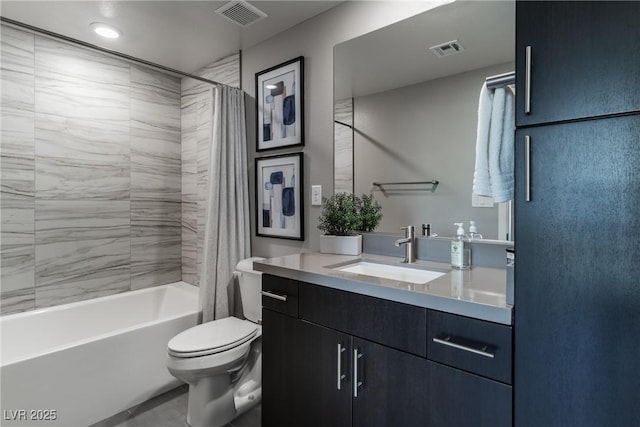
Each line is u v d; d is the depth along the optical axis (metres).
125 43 2.40
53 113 2.33
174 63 2.74
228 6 1.93
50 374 1.70
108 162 2.61
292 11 1.98
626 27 0.80
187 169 3.01
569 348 0.88
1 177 2.13
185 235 3.04
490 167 1.26
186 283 3.01
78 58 2.43
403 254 1.74
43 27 2.17
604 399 0.84
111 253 2.64
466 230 1.54
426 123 1.64
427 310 1.08
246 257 2.41
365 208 1.86
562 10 0.88
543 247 0.91
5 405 1.57
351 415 1.28
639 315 0.80
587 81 0.85
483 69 1.47
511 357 0.95
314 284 1.39
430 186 1.64
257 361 2.04
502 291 1.10
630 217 0.80
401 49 1.69
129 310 2.66
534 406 0.92
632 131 0.80
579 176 0.86
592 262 0.85
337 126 1.95
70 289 2.44
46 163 2.31
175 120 3.03
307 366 1.42
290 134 2.16
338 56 1.93
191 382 1.75
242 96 2.42
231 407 1.85
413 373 1.11
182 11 1.97
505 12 1.43
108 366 1.90
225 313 2.30
